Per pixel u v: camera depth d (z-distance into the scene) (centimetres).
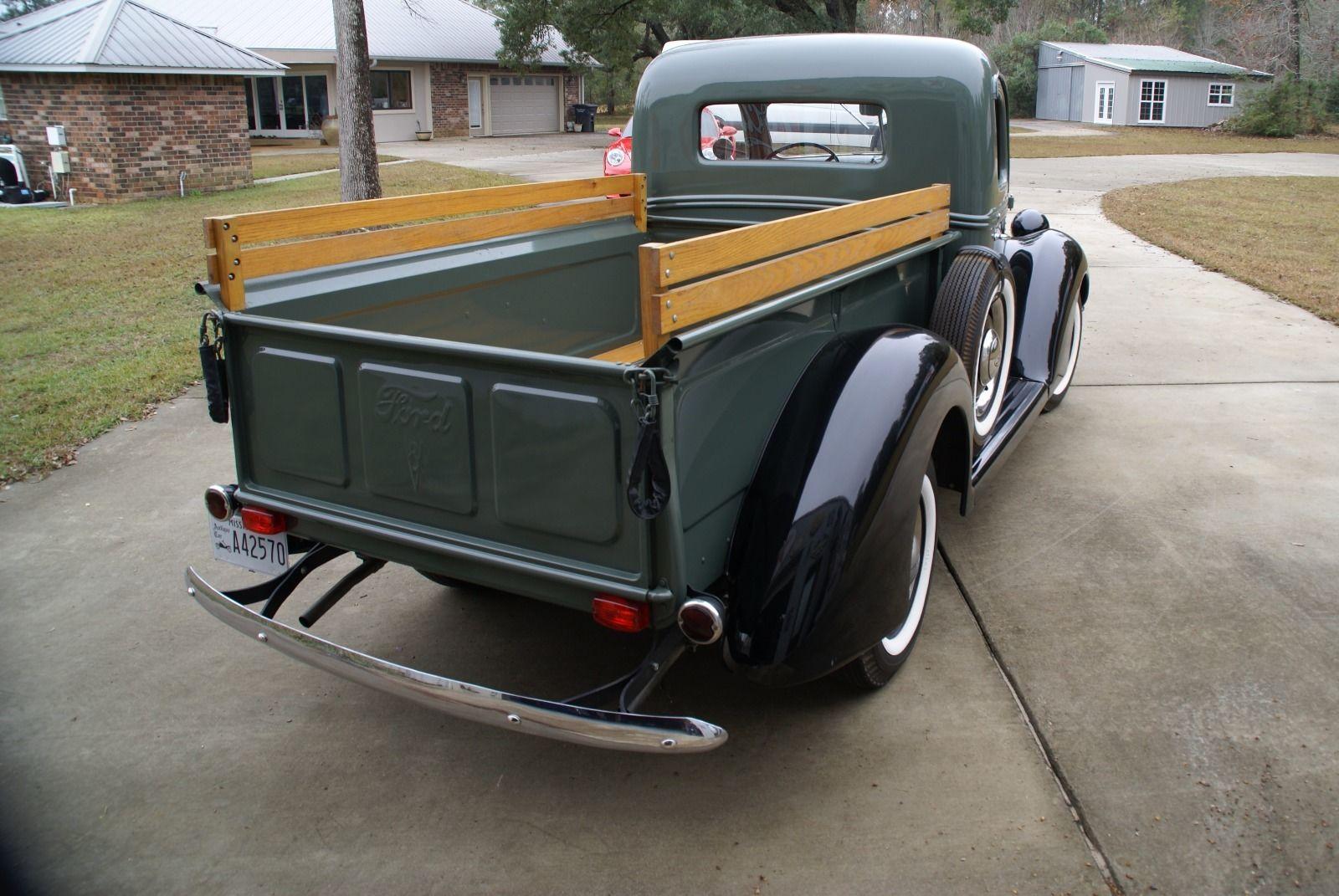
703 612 200
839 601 229
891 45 373
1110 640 310
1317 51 3494
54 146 1413
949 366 268
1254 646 305
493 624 329
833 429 238
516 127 3197
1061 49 4147
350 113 1064
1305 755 255
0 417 518
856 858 224
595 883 219
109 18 1470
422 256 304
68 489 440
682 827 236
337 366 229
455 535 225
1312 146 2725
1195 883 215
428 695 209
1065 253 457
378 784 254
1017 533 387
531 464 208
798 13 2800
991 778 249
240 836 236
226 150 1549
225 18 2719
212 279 246
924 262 345
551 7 2502
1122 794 242
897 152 378
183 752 267
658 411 188
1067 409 532
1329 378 579
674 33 3194
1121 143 2753
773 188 401
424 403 218
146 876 223
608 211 392
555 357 197
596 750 267
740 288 212
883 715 275
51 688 296
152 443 493
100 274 891
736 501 232
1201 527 389
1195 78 3741
